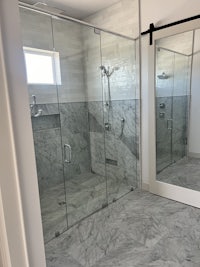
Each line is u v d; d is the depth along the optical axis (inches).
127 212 92.6
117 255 68.1
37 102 109.2
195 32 86.4
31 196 20.2
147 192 110.9
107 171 128.1
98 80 123.4
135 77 106.7
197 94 93.1
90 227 83.4
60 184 119.4
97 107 127.8
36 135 109.3
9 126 17.7
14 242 19.4
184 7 84.6
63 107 121.0
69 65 120.8
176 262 63.8
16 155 18.5
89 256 68.3
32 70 105.6
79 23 119.1
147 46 99.2
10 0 17.2
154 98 100.9
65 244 74.5
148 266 62.9
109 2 108.0
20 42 18.2
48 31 108.9
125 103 114.0
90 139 134.0
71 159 125.3
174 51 93.5
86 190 114.3
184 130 99.5
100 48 117.4
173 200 100.9
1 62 16.9
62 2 106.7
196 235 75.5
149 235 76.7
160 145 105.9
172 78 97.1
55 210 95.7
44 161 113.0
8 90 17.4
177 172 103.7
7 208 18.5
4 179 18.0
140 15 99.1
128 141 116.3
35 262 21.4
